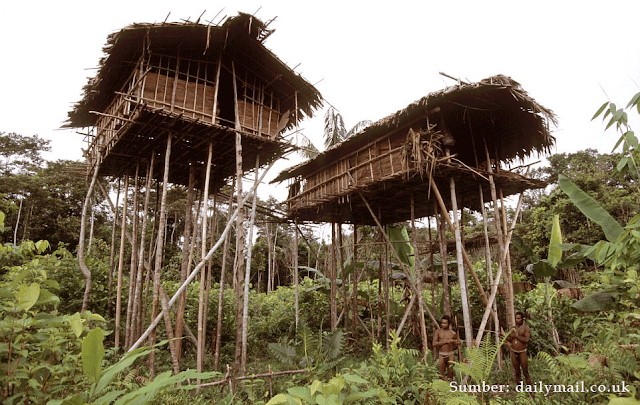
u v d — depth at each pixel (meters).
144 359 8.92
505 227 10.07
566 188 7.33
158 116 7.86
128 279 12.05
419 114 8.98
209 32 7.87
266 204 24.62
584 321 9.32
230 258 33.09
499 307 11.52
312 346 8.01
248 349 11.78
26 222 29.31
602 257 4.89
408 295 13.05
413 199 10.50
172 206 31.67
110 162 10.67
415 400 5.49
